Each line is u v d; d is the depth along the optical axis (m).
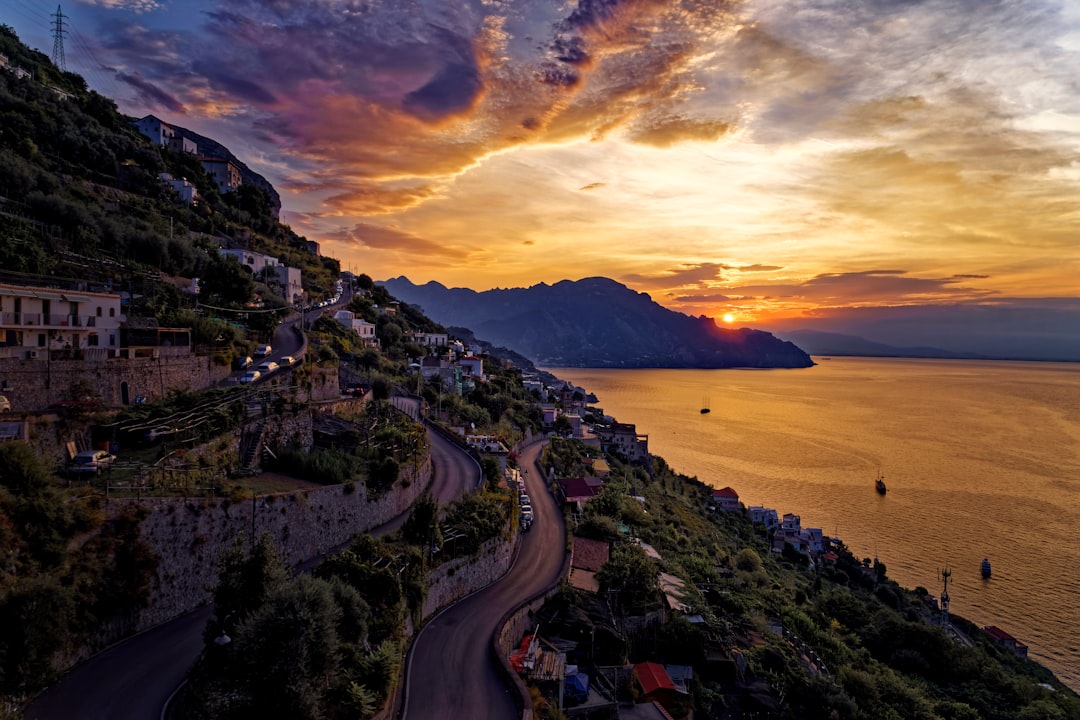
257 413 43.94
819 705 42.09
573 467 89.19
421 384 93.06
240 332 67.56
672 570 56.59
